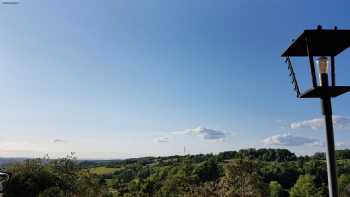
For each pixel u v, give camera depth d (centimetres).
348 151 8194
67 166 3766
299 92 537
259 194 4212
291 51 533
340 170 6284
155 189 6062
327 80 523
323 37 494
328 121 513
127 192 6391
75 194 3447
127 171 10312
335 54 531
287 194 7125
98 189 3800
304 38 495
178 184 5122
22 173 3347
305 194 6919
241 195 4088
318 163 8344
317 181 7356
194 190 4294
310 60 496
